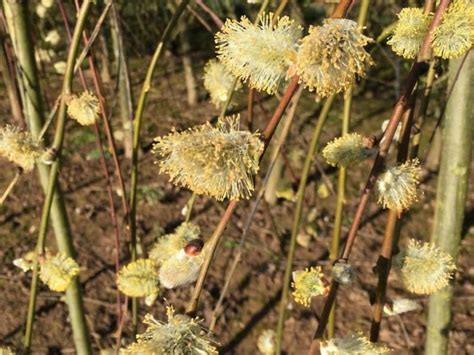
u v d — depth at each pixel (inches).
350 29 7.0
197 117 40.4
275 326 26.3
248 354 25.2
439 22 8.2
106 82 41.5
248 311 27.1
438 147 34.6
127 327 26.0
